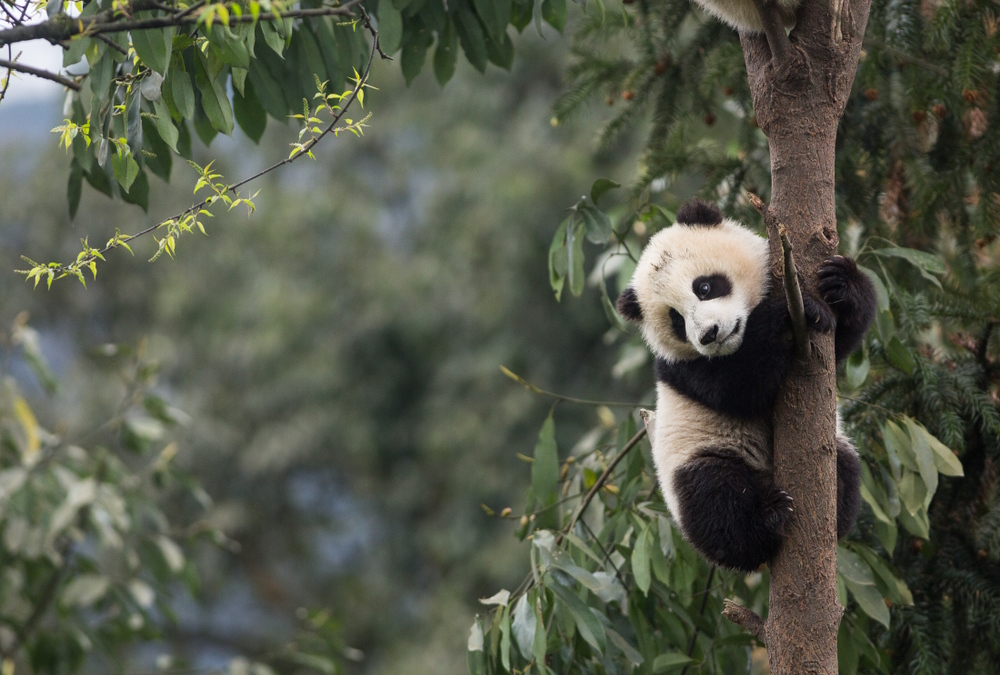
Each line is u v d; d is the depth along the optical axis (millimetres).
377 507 26906
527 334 22797
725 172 8336
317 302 24734
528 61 23359
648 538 7004
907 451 6605
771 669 5500
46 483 11234
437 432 23031
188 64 6500
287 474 27406
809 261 5625
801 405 5445
